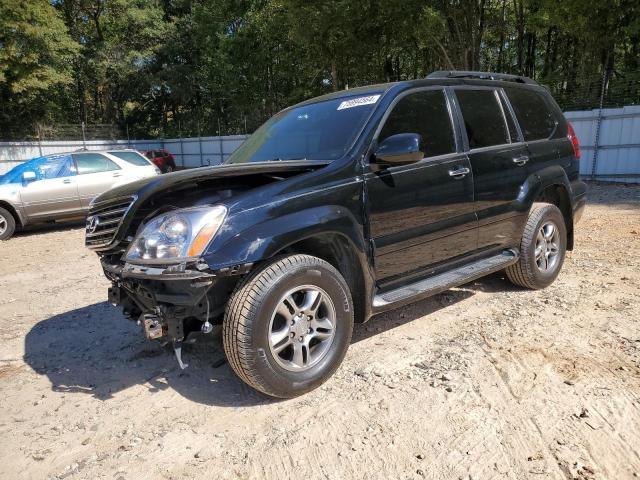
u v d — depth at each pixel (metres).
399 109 3.70
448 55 21.55
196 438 2.72
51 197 10.41
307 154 3.62
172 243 2.71
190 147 32.28
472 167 4.04
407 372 3.29
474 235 4.13
